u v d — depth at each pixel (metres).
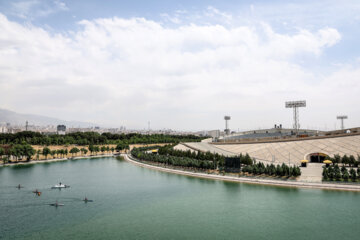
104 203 96.00
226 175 136.00
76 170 168.75
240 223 76.00
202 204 93.38
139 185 124.00
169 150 198.12
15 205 93.69
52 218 80.94
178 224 75.88
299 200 93.62
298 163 147.75
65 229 72.69
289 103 194.12
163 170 163.50
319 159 150.88
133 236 68.19
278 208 86.81
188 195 104.81
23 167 179.75
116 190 114.75
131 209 89.06
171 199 100.12
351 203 88.81
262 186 114.88
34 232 70.69
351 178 111.12
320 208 85.38
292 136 195.88
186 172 150.00
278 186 113.44
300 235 67.94
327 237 66.62
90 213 85.50
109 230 72.00
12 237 67.62
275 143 182.62
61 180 136.38
